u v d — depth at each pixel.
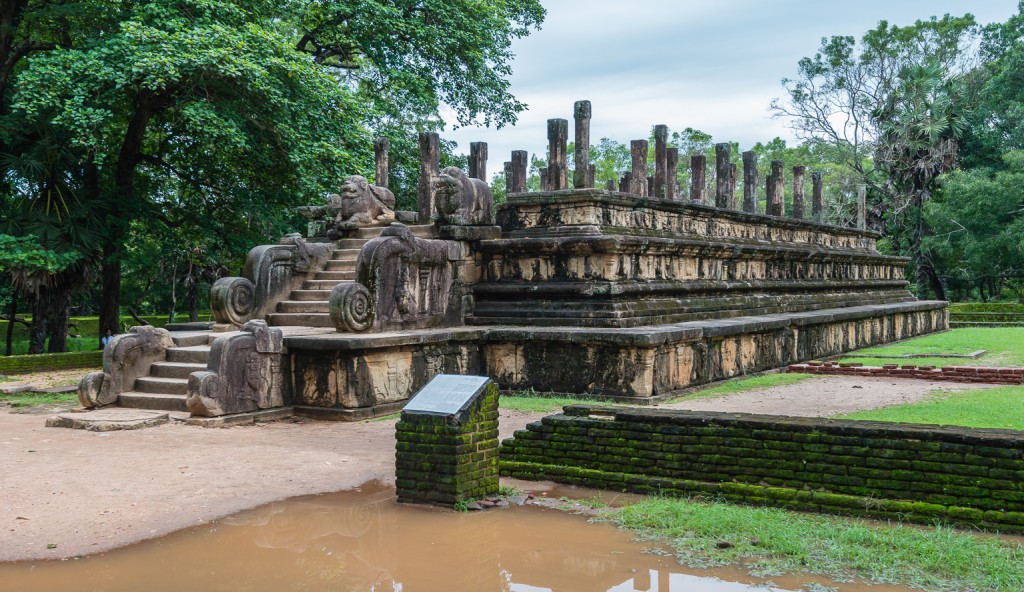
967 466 6.16
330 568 5.66
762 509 6.58
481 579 5.46
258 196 23.22
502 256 14.84
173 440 9.83
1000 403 10.85
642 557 5.78
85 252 20.80
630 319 13.75
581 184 14.95
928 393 12.52
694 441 7.21
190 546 6.09
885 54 48.25
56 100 18.14
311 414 11.60
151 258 28.39
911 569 5.33
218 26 18.20
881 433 6.48
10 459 8.73
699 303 16.58
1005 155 40.78
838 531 6.01
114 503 7.10
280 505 7.12
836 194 51.25
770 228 21.52
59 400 14.12
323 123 20.58
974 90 49.28
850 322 20.97
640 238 14.41
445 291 14.16
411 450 7.09
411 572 5.60
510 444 8.09
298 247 15.00
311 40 26.45
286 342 11.75
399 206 30.62
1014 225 38.56
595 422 7.70
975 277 46.16
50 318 21.66
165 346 12.66
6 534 6.29
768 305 19.59
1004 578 5.06
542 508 6.95
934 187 46.09
